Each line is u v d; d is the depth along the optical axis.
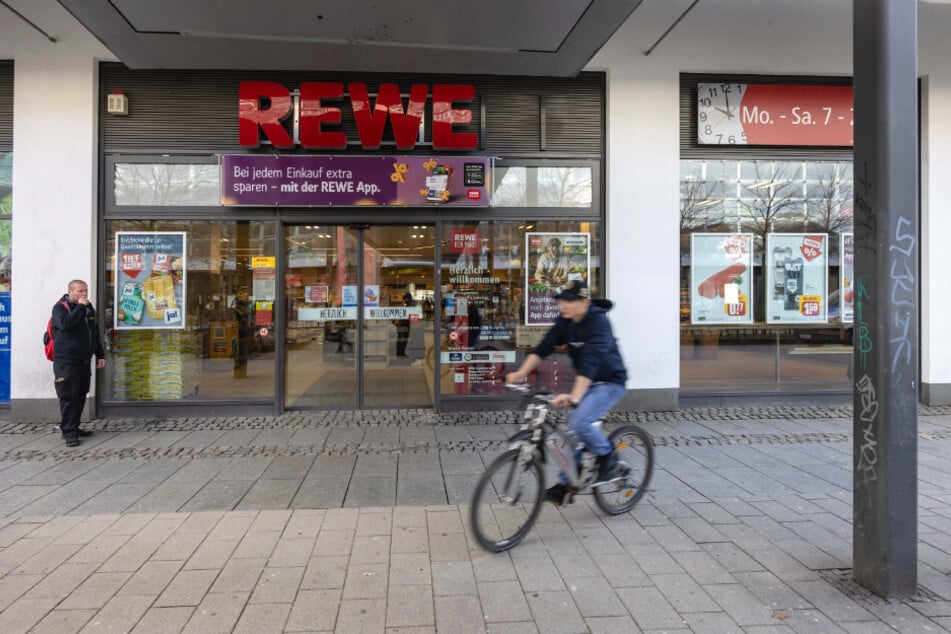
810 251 8.20
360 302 7.72
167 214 7.31
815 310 8.21
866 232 3.20
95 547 3.73
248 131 7.21
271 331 7.47
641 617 2.95
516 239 7.76
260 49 6.60
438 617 2.95
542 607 3.04
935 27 7.97
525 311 7.75
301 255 7.62
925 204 8.09
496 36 6.37
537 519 4.14
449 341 7.70
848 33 7.89
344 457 5.71
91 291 7.13
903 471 3.11
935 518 4.21
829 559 3.58
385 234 7.72
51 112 7.04
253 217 7.39
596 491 4.13
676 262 7.72
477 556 3.62
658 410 7.72
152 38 6.28
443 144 7.45
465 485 4.93
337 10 5.76
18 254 7.00
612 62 7.63
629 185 7.65
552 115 7.76
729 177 8.04
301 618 2.93
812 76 8.08
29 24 6.86
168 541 3.83
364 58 6.88
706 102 7.84
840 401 8.20
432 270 7.74
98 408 7.27
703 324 8.02
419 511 4.36
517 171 7.73
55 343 6.02
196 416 7.37
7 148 7.16
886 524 3.10
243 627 2.85
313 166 7.32
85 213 7.08
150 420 7.18
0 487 4.86
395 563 3.52
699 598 3.13
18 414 7.01
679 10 7.66
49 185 7.04
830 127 8.05
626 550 3.70
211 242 7.44
